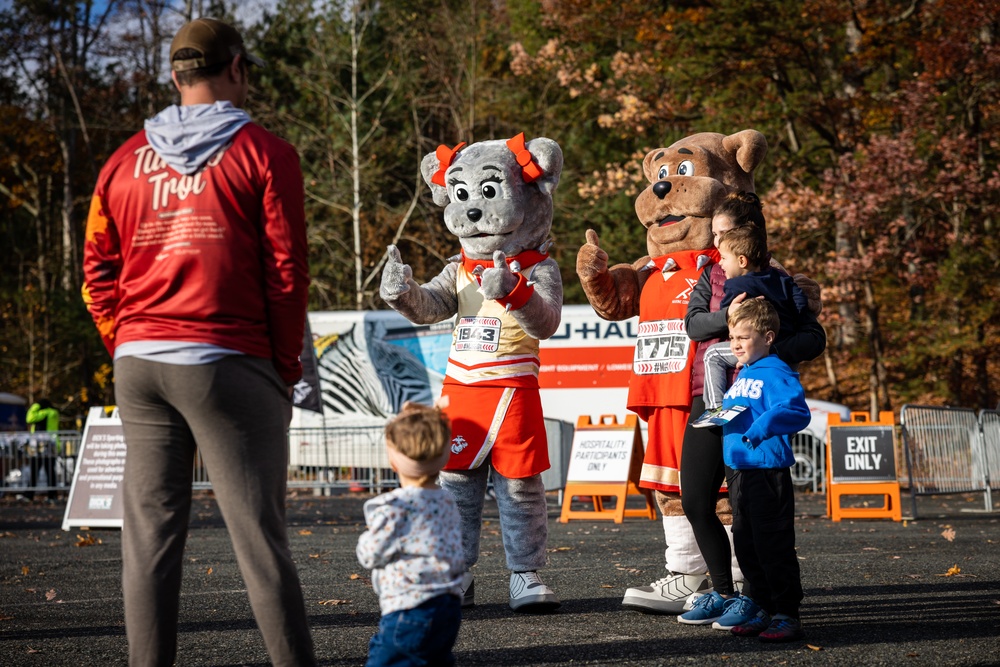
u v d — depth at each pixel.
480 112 31.97
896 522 12.13
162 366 3.49
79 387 31.45
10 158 35.50
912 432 12.77
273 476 3.57
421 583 3.21
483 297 6.23
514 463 5.99
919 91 22.88
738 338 4.93
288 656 3.48
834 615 5.54
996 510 13.72
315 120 30.17
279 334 3.62
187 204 3.56
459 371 6.18
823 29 24.28
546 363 17.88
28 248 36.88
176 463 3.61
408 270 6.07
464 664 4.42
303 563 8.60
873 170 22.33
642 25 24.94
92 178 36.91
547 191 6.34
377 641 3.23
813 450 17.94
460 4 31.44
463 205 6.26
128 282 3.62
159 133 3.65
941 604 5.86
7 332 31.00
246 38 31.06
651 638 4.97
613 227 29.16
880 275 24.70
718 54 23.42
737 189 6.33
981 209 24.17
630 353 17.70
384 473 18.59
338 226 29.91
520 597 5.85
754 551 4.96
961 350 24.66
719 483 5.32
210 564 8.64
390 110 28.64
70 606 6.43
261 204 3.59
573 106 31.77
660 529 11.44
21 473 18.30
